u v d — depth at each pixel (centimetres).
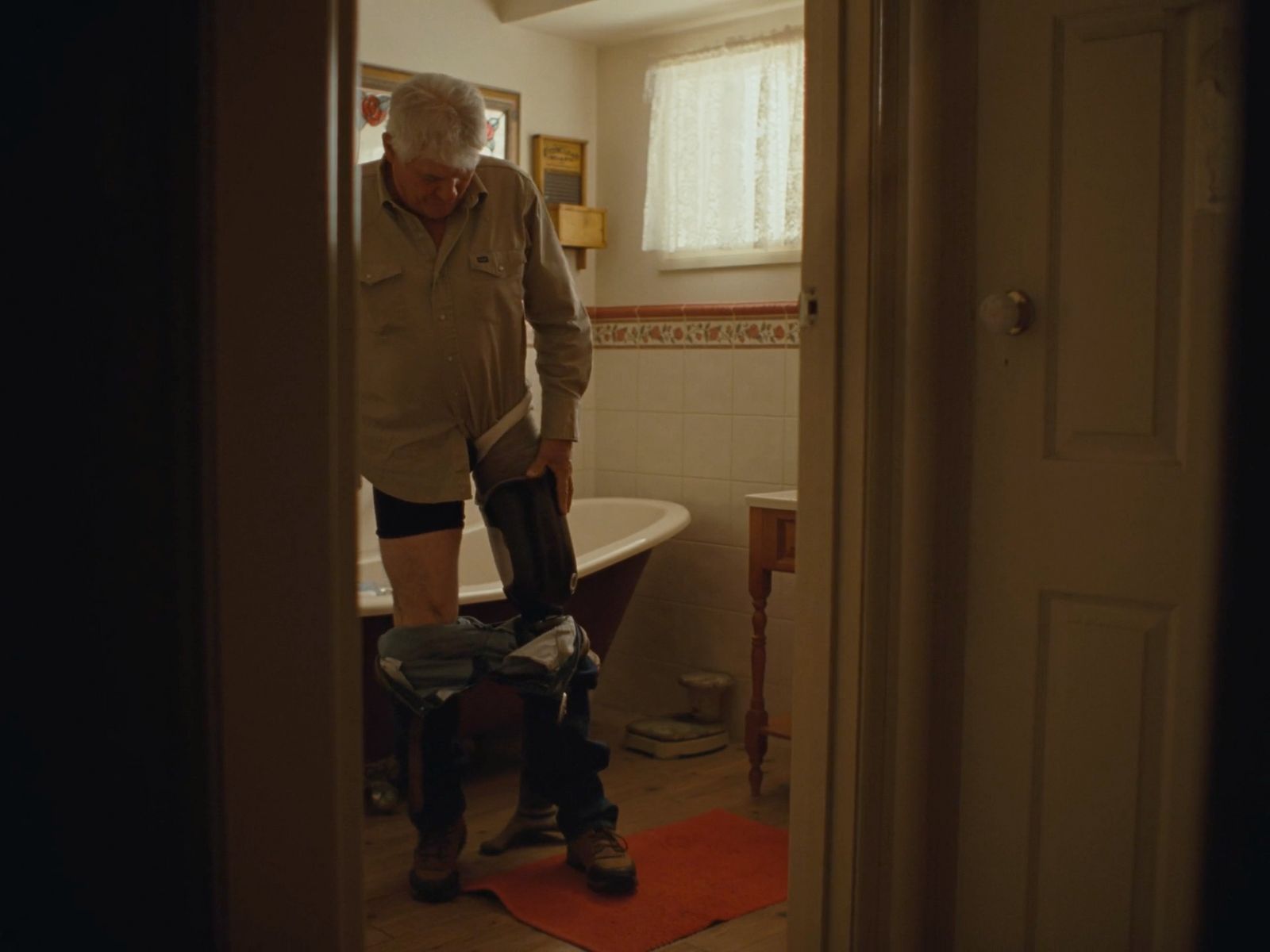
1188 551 159
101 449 79
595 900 247
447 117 214
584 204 412
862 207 174
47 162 75
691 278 393
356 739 101
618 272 414
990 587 177
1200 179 156
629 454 410
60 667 78
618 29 393
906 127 174
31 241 74
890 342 176
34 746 76
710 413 385
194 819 88
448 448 232
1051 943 175
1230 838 44
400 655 237
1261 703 42
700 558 387
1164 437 161
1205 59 155
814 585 183
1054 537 170
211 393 86
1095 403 166
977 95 173
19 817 76
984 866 181
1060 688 172
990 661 178
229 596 88
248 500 89
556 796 256
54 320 76
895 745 182
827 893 186
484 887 253
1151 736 164
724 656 381
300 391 92
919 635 180
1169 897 164
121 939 83
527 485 239
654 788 328
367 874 264
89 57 77
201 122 84
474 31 379
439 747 247
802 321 182
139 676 83
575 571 244
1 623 74
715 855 275
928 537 179
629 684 409
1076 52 165
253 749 91
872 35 171
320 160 92
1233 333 42
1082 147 165
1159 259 160
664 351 397
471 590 301
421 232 227
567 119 408
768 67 362
